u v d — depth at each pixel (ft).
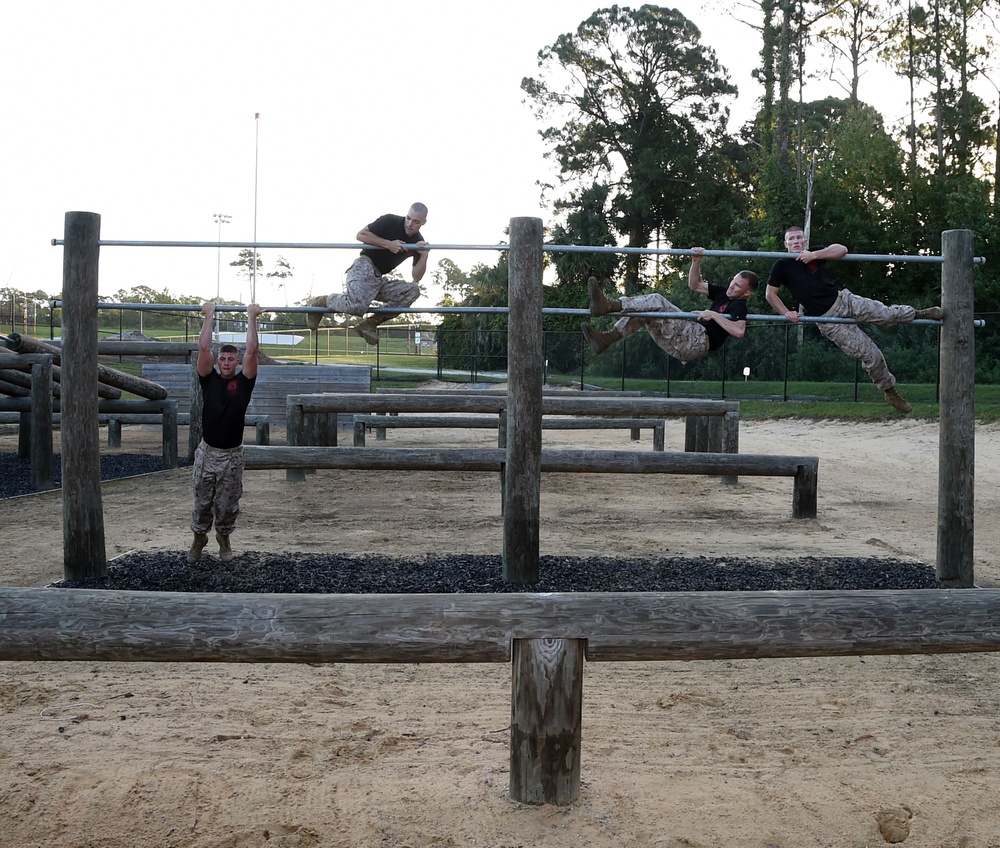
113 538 33.35
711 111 201.26
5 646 12.63
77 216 26.14
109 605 12.82
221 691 18.52
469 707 17.81
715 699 18.44
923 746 16.28
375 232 26.99
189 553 27.30
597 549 32.37
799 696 18.74
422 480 52.01
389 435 85.46
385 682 19.27
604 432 91.50
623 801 13.87
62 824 13.25
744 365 125.70
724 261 143.02
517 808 13.52
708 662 20.92
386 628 12.78
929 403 85.61
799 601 13.19
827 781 14.85
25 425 57.21
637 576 27.27
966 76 162.81
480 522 38.01
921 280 132.46
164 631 12.68
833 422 82.23
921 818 13.75
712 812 13.70
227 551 27.32
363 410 48.70
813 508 40.24
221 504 26.61
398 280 28.12
